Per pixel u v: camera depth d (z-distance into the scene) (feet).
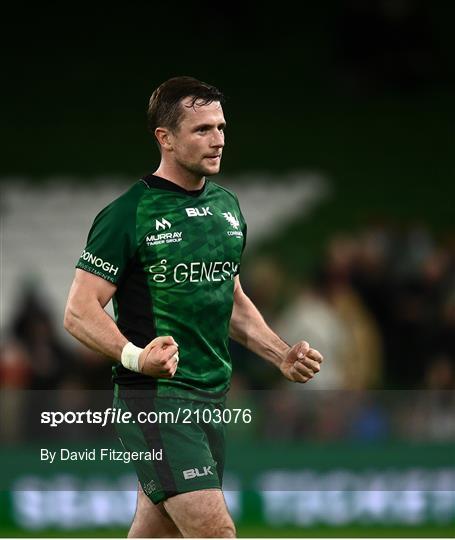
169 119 49.52
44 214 185.06
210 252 49.90
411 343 153.17
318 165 196.85
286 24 216.33
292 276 177.06
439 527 108.88
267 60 212.84
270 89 208.95
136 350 46.44
